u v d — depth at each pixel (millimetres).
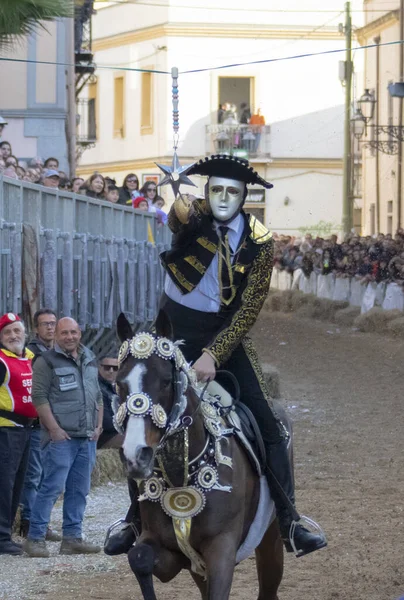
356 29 87312
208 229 12320
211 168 12219
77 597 16062
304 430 31203
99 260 31234
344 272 66375
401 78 75500
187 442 11336
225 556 11438
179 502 11383
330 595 16078
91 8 68875
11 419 18859
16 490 19344
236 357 12633
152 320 40469
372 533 19875
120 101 101625
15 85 53438
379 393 37812
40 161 38125
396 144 77688
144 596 10898
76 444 18938
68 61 58312
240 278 12297
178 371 11000
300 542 12695
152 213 43188
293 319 66000
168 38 96188
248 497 12219
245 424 12477
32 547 18641
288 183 96438
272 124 97312
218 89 97438
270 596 13930
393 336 53562
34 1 20422
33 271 24109
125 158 101125
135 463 10312
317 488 23969
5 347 18969
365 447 28734
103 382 22797
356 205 93750
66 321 19203
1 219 22438
